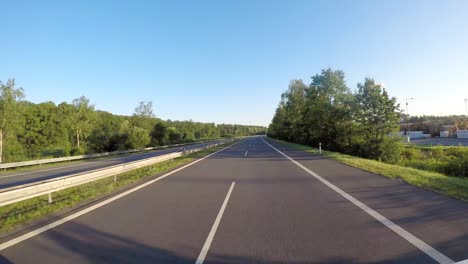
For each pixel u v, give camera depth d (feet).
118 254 17.34
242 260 16.05
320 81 151.43
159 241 19.25
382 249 16.98
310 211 25.72
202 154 106.11
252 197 32.07
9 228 22.88
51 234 21.18
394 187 35.42
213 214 25.49
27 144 204.95
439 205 26.25
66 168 82.17
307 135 177.58
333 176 45.75
